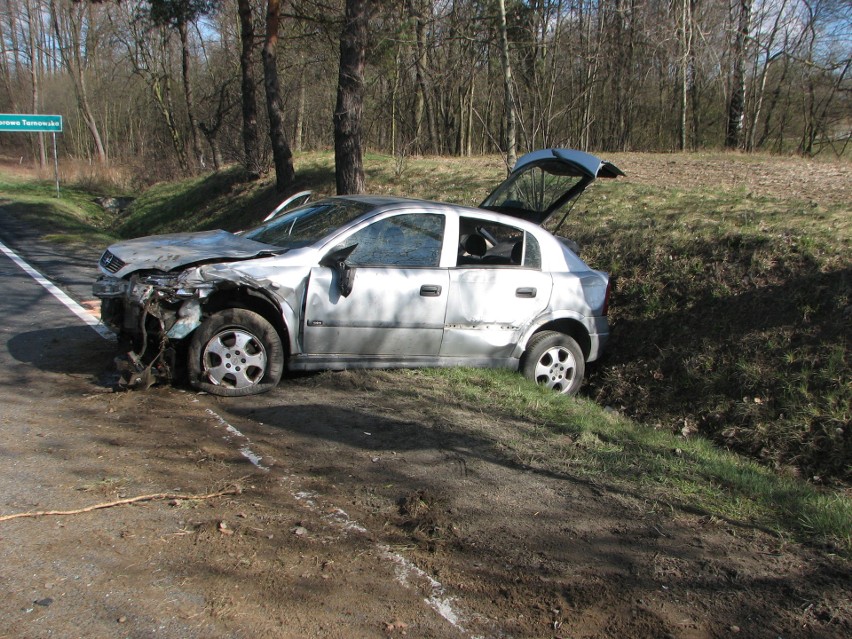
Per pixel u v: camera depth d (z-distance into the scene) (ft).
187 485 12.94
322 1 58.54
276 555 10.76
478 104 114.11
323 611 9.50
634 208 34.71
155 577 9.95
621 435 17.63
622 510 13.24
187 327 17.44
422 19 55.57
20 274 34.88
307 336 18.61
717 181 42.42
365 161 61.16
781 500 14.19
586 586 10.63
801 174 45.37
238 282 17.48
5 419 15.47
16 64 187.62
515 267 21.15
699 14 78.43
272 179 64.80
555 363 21.91
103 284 17.81
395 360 19.94
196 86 121.70
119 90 163.53
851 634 9.89
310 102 97.40
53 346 21.65
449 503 12.98
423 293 19.51
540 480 14.37
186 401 17.40
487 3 55.21
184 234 21.11
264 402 17.76
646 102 102.47
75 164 135.85
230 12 91.76
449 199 44.68
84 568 10.03
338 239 18.92
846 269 23.85
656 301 27.02
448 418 17.43
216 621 9.10
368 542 11.40
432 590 10.22
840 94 92.84
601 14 78.74
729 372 22.91
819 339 22.06
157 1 77.20
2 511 11.45
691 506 13.61
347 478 13.82
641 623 9.83
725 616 10.14
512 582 10.60
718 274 26.53
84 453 13.99
